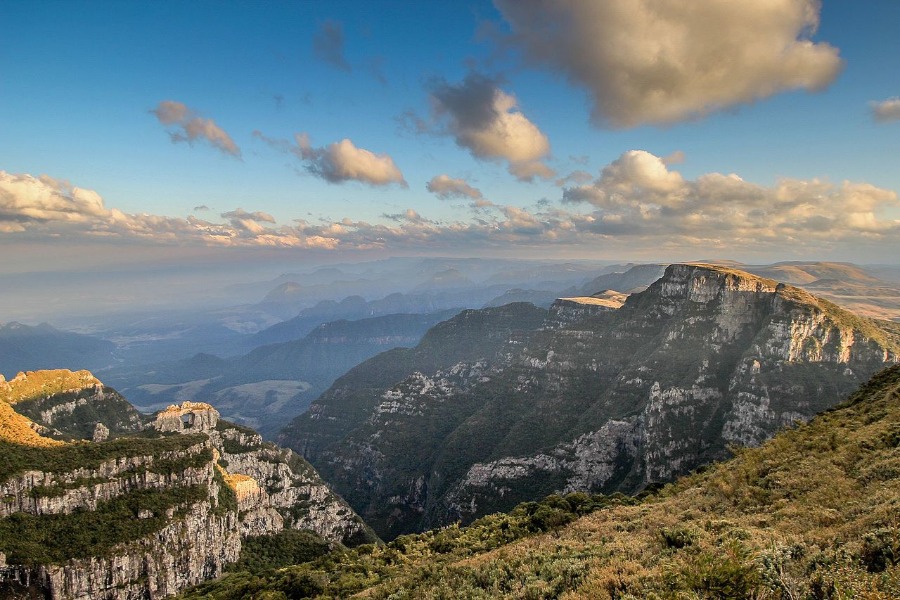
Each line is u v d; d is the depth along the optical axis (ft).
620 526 144.87
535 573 110.32
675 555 95.61
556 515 209.15
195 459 458.91
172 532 396.98
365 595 149.48
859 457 138.00
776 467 153.58
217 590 281.13
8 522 337.52
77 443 436.35
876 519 85.40
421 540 251.60
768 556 75.20
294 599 199.62
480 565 135.54
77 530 357.00
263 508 549.13
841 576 64.80
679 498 168.66
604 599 82.69
